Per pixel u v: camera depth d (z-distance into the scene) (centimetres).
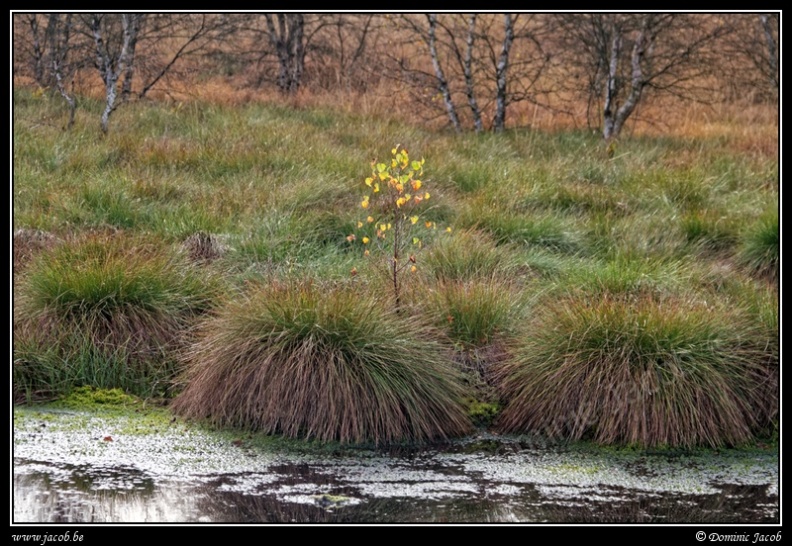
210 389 834
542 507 680
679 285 1024
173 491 680
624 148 1842
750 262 1174
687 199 1425
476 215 1235
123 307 912
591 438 827
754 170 1633
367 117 2042
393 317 873
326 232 1173
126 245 1009
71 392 867
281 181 1374
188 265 1006
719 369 849
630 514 672
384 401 810
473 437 830
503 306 948
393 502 678
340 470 740
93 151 1484
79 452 749
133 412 846
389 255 1049
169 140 1603
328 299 853
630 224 1270
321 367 811
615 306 877
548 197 1391
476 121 2106
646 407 820
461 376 871
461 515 658
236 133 1681
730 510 686
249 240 1096
